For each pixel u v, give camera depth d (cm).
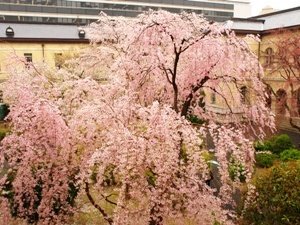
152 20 878
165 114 709
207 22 952
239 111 1043
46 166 816
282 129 2297
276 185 798
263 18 2958
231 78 989
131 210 702
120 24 1639
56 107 778
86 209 1023
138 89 974
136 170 662
